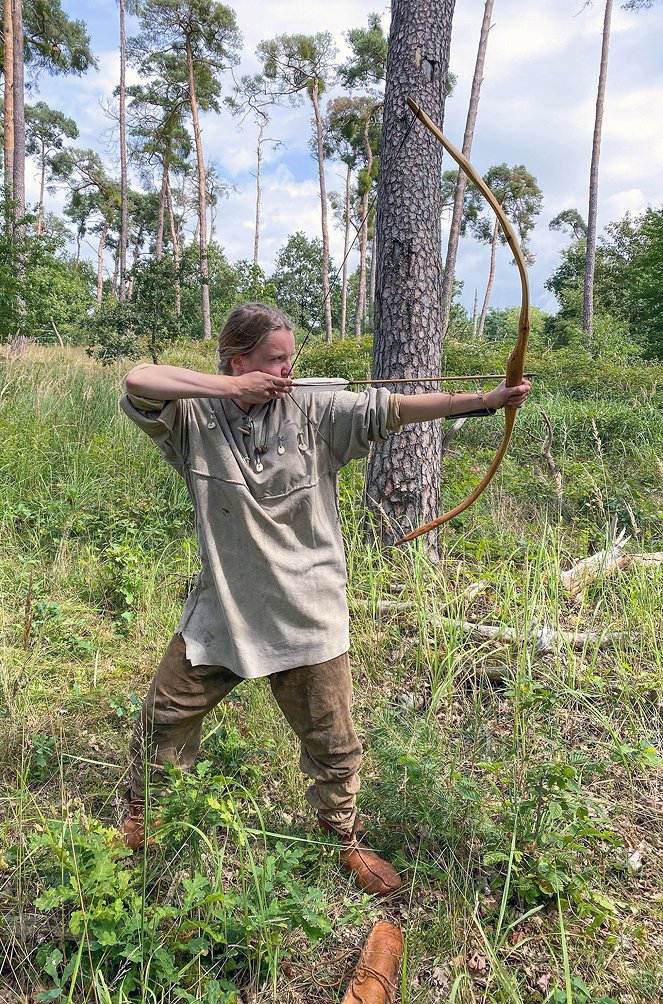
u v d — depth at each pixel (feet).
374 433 6.39
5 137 49.34
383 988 5.92
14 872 7.02
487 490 19.22
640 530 17.63
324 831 7.58
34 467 18.45
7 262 35.78
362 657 11.03
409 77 14.05
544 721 9.28
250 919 6.17
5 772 8.45
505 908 6.69
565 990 6.15
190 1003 5.53
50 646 11.21
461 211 51.26
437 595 12.44
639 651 11.57
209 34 97.86
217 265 100.83
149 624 12.07
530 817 7.72
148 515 16.56
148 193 169.37
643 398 33.19
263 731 9.23
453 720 9.87
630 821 8.36
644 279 52.90
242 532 6.35
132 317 40.78
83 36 86.58
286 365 6.25
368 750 9.07
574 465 21.20
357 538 14.21
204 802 6.59
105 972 6.07
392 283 14.53
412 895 7.13
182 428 6.27
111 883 5.98
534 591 11.60
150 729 6.97
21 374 27.50
